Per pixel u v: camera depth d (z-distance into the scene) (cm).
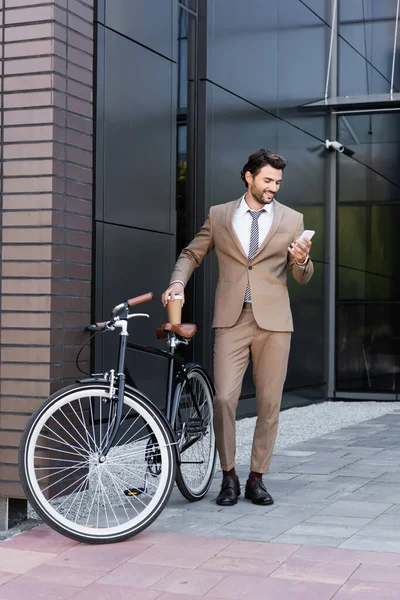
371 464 518
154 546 329
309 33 919
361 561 307
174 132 644
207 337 711
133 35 590
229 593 275
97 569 302
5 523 355
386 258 962
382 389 963
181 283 410
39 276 353
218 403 398
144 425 362
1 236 360
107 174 561
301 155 895
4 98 361
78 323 371
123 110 579
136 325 592
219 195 731
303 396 903
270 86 825
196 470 414
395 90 955
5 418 355
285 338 403
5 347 356
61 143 361
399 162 957
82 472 368
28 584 286
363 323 969
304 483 454
